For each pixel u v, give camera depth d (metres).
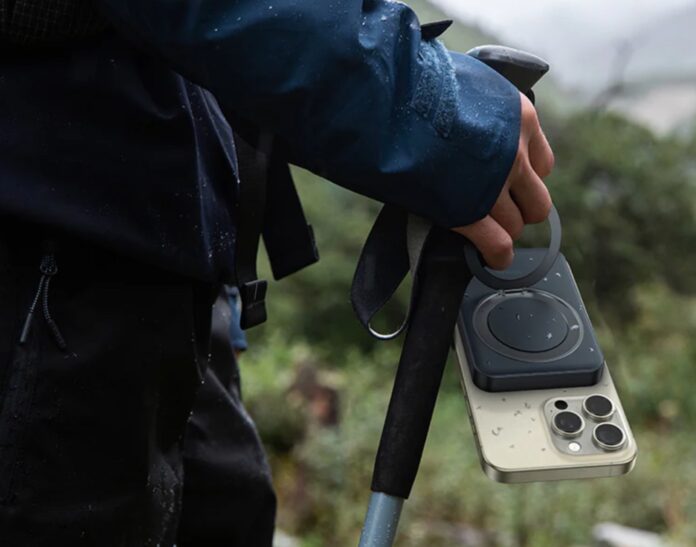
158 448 1.22
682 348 10.39
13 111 1.06
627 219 11.98
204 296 1.23
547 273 1.19
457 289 1.11
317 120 0.99
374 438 6.12
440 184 1.02
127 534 1.16
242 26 0.95
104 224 1.08
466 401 1.13
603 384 1.13
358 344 10.65
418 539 5.13
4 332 1.06
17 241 1.07
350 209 11.86
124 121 1.08
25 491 1.07
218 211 1.20
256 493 1.55
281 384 6.35
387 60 0.99
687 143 13.20
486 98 1.05
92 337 1.10
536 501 5.52
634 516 5.64
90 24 1.06
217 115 1.24
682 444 7.61
